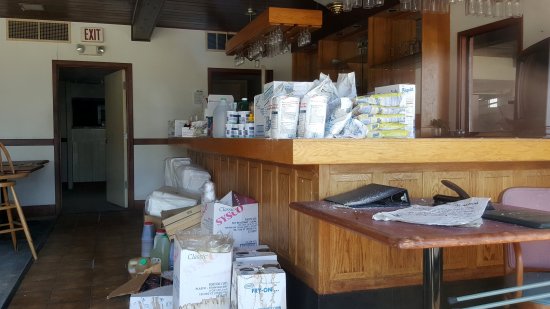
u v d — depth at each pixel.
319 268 2.15
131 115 6.96
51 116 6.60
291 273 2.50
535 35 4.26
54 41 6.60
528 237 1.29
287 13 4.10
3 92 6.44
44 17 6.48
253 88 8.84
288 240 2.54
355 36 6.32
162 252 3.44
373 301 2.23
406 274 2.27
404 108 2.24
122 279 3.70
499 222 1.43
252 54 5.19
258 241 3.03
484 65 5.25
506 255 1.95
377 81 5.36
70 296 3.32
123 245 4.80
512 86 5.08
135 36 6.74
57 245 4.80
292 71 7.52
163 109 7.10
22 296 3.32
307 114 2.15
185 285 2.25
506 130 4.71
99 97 10.41
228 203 3.06
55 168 6.61
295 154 1.93
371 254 2.22
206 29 7.22
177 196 4.20
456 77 5.24
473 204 1.54
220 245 2.35
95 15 6.43
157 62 7.05
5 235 5.20
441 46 4.85
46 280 3.67
